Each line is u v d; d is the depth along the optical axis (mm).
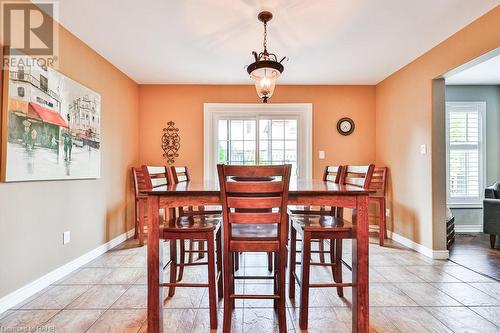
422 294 2074
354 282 1598
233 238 1512
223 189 1451
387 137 3891
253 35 2672
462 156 4348
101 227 3074
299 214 2260
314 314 1806
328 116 4219
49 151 2199
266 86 2230
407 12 2277
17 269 1928
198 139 4191
